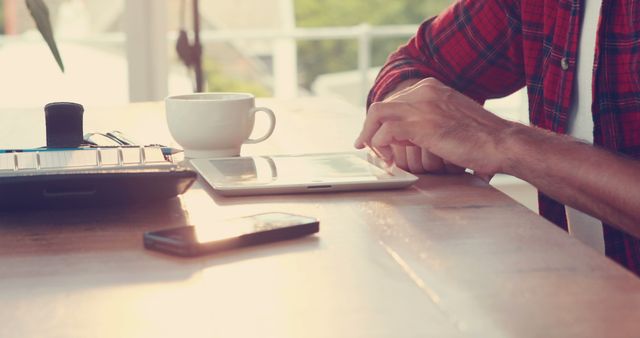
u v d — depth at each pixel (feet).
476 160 3.12
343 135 4.18
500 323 1.72
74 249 2.27
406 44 4.49
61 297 1.89
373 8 32.58
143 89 8.31
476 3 4.20
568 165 2.97
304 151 3.74
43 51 12.81
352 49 33.47
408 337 1.65
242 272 2.06
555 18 3.91
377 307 1.82
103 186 2.55
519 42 4.17
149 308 1.82
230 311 1.80
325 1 32.45
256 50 27.20
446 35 4.26
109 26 20.57
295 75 15.87
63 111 3.17
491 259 2.14
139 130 4.23
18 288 1.96
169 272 2.06
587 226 3.93
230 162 3.33
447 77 4.29
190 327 1.72
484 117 3.24
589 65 3.81
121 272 2.07
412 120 3.23
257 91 27.35
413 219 2.56
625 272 2.03
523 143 3.05
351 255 2.19
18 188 2.48
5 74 12.69
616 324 1.70
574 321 1.72
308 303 1.84
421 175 3.30
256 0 25.81
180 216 2.62
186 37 7.07
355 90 22.67
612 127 3.72
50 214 2.65
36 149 2.97
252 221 2.40
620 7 3.62
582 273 2.02
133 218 2.60
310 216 2.61
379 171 3.17
